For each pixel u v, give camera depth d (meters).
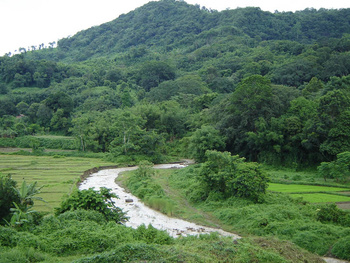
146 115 82.81
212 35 186.12
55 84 131.25
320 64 96.44
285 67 96.38
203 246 15.27
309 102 53.56
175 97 97.31
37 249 14.99
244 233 22.53
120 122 69.19
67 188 36.47
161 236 17.83
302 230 20.47
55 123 94.75
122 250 13.76
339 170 37.03
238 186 28.47
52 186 37.53
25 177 43.81
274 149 51.88
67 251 15.52
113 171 56.53
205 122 73.00
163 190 36.69
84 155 72.06
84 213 20.33
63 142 82.38
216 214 27.16
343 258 17.36
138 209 30.36
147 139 68.94
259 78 54.34
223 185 31.16
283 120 51.91
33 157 67.81
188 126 81.00
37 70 137.38
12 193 19.94
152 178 44.25
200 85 111.31
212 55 159.00
